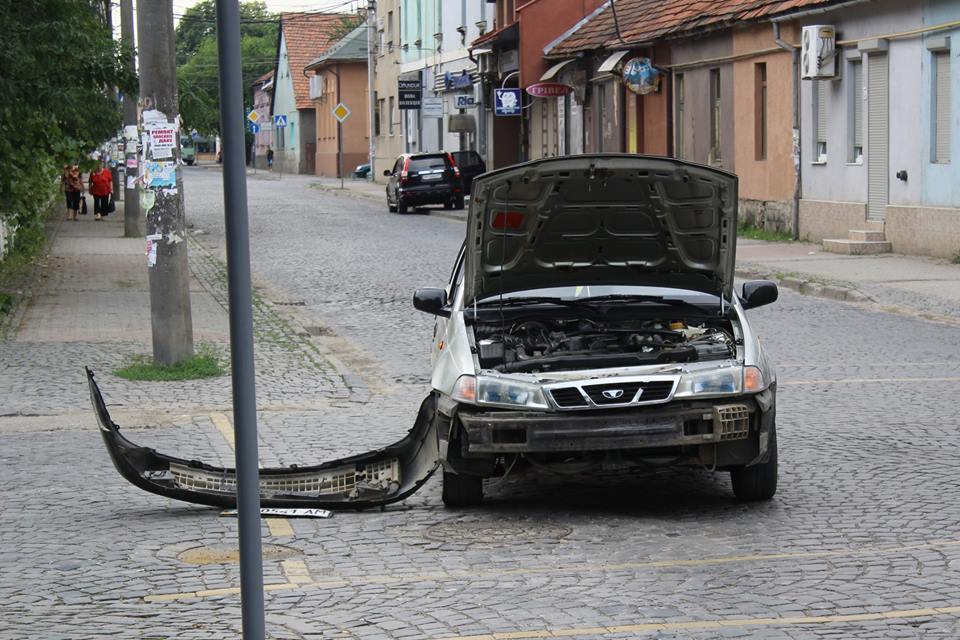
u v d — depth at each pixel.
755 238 45.19
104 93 31.11
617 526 12.20
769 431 12.34
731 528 12.00
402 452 13.40
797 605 9.66
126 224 52.09
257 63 193.50
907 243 37.28
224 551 11.63
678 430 11.95
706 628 9.18
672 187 12.84
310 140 146.25
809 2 40.97
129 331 26.09
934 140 36.09
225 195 6.18
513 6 74.00
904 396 18.55
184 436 17.06
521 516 12.70
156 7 20.91
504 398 12.13
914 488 13.28
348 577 10.71
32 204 40.69
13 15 27.50
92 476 14.85
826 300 30.09
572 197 12.94
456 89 84.25
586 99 63.47
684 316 13.59
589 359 12.56
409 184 67.00
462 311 13.66
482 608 9.78
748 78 47.16
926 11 35.88
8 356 23.02
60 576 10.90
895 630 9.04
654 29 54.62
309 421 17.98
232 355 6.21
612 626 9.27
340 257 43.03
